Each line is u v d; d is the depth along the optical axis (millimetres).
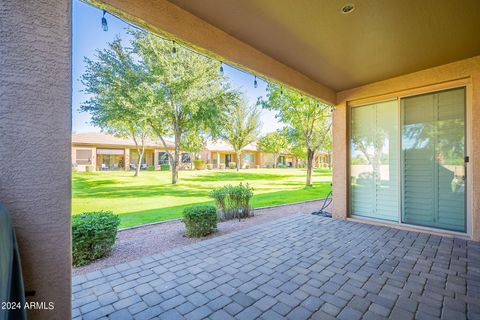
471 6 2293
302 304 2053
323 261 2932
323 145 11727
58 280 1115
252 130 21094
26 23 1069
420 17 2486
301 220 5051
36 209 1065
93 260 3057
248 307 2021
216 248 3430
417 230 4172
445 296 2135
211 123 11445
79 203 7469
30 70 1070
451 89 3875
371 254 3133
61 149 1135
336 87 4824
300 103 9766
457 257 2992
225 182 13516
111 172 19547
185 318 1890
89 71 9914
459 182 3826
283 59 3553
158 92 10172
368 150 4855
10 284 888
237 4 2348
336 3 2281
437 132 4027
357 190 5031
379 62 3660
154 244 3693
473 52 3348
